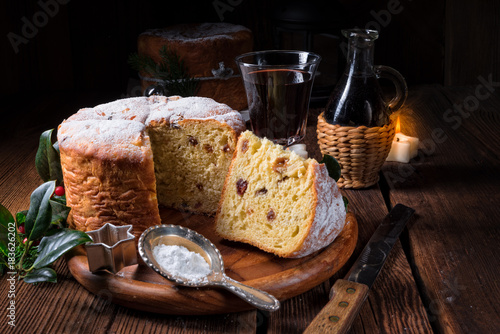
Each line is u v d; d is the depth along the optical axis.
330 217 0.78
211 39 1.13
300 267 0.76
